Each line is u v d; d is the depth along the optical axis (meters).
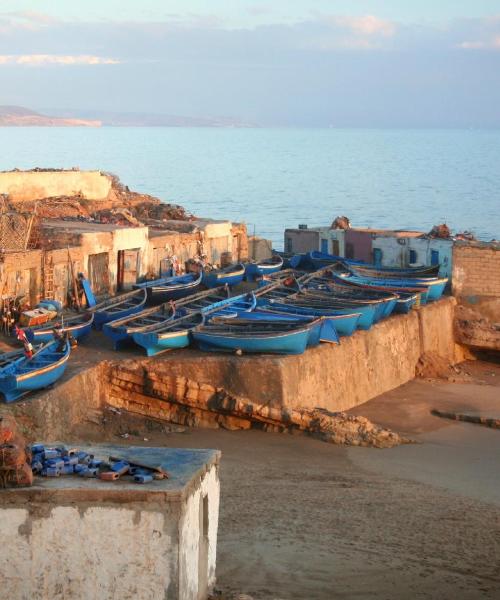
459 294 59.00
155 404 40.78
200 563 21.11
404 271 61.78
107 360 40.91
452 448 40.62
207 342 42.59
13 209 54.75
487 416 45.09
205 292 52.66
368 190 185.75
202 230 61.28
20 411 34.72
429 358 54.12
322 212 148.00
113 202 67.00
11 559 19.39
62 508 19.28
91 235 50.91
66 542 19.36
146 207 67.50
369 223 132.25
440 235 66.38
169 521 19.23
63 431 36.59
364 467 37.12
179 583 19.39
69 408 37.19
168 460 21.48
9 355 38.41
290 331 42.53
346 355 45.88
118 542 19.31
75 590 19.44
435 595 25.08
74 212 61.03
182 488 19.41
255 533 28.83
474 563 27.72
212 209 151.38
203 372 40.81
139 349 43.09
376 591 24.94
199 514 20.77
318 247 71.44
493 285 58.16
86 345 43.69
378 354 49.09
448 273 64.19
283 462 37.03
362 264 64.38
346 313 47.69
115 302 49.62
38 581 19.44
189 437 39.31
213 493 21.94
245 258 66.06
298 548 27.77
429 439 41.88
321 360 43.75
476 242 61.47
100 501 19.25
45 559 19.39
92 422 38.38
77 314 47.88
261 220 137.75
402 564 27.16
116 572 19.39
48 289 47.34
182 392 40.47
